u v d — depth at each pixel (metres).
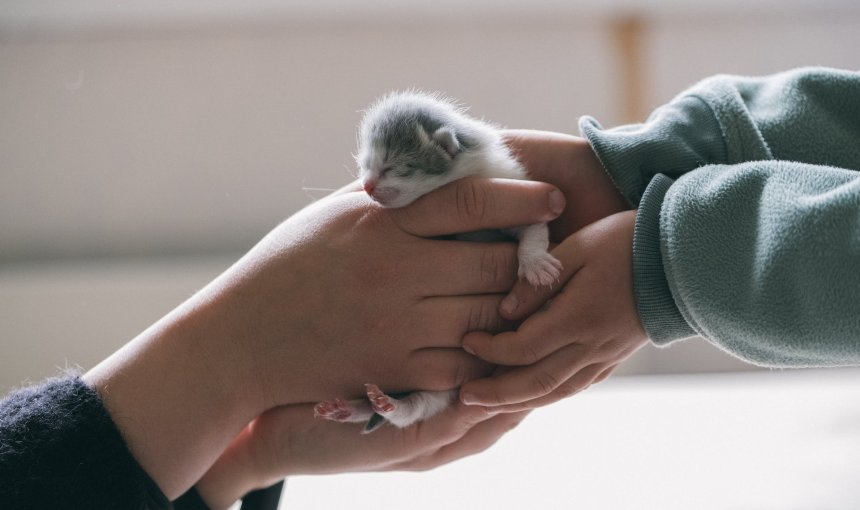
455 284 0.60
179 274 0.91
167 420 0.59
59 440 0.57
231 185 0.99
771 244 0.56
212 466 0.65
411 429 0.64
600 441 0.77
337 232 0.61
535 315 0.59
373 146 0.64
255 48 0.98
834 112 0.63
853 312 0.55
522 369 0.59
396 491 0.71
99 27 0.94
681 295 0.57
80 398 0.58
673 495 0.69
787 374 0.91
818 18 1.00
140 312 0.89
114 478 0.57
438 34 0.99
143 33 0.95
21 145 0.95
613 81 1.00
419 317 0.60
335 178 1.00
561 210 0.61
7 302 0.88
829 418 0.79
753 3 0.99
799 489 0.69
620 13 0.99
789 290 0.56
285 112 0.99
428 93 0.89
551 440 0.77
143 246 0.98
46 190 0.96
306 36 0.98
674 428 0.79
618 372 0.94
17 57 0.94
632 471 0.72
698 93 0.64
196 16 0.95
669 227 0.57
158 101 0.97
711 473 0.71
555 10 0.99
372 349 0.61
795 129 0.62
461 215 0.60
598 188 0.65
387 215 0.61
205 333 0.61
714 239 0.57
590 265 0.59
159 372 0.60
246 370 0.61
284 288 0.60
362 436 0.64
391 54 0.99
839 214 0.55
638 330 0.59
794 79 0.64
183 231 0.99
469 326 0.61
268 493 0.67
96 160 0.97
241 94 0.98
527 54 1.00
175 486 0.60
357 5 0.97
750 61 1.01
